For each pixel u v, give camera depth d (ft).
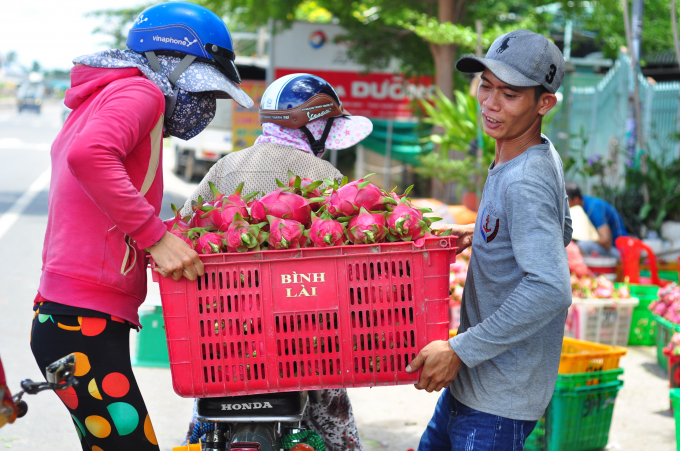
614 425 14.11
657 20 45.34
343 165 62.13
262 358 6.69
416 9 45.91
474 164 36.29
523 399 7.16
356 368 6.76
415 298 6.71
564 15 46.65
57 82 328.49
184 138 8.07
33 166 68.44
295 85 9.45
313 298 6.64
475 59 7.04
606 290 18.92
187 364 6.66
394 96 55.36
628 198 29.22
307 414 9.43
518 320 6.62
